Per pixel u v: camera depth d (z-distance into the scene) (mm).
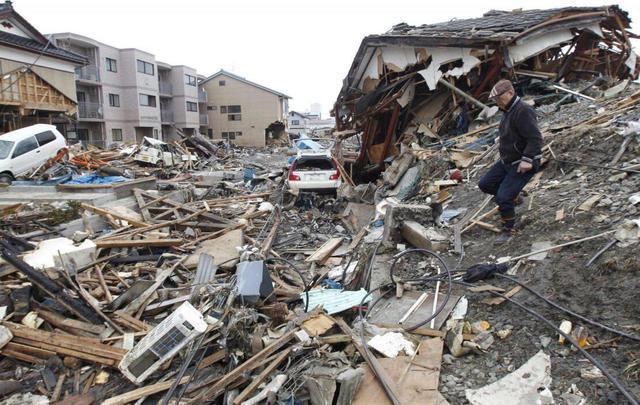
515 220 5023
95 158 18750
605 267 3508
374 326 3820
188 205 10734
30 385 3934
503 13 14969
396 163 10930
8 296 4980
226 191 13602
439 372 3131
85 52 34156
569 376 2844
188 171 19781
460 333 3459
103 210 9156
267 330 4172
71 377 4023
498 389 2879
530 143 4180
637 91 8375
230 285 4855
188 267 6676
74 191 11219
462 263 4664
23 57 21953
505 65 10750
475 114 11602
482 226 5328
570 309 3344
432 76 11984
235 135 51000
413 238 5457
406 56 12922
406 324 3795
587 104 8992
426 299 4145
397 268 4977
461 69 11297
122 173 15422
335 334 3865
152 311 5098
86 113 33375
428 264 4883
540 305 3510
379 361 3299
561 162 6043
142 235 8062
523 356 3127
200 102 49344
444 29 12781
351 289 5641
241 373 3475
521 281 3877
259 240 8312
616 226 3986
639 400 2516
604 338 3025
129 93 37281
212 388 3395
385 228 5895
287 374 3352
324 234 8945
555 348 3104
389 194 10000
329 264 7039
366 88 16016
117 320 4816
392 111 14117
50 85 23438
